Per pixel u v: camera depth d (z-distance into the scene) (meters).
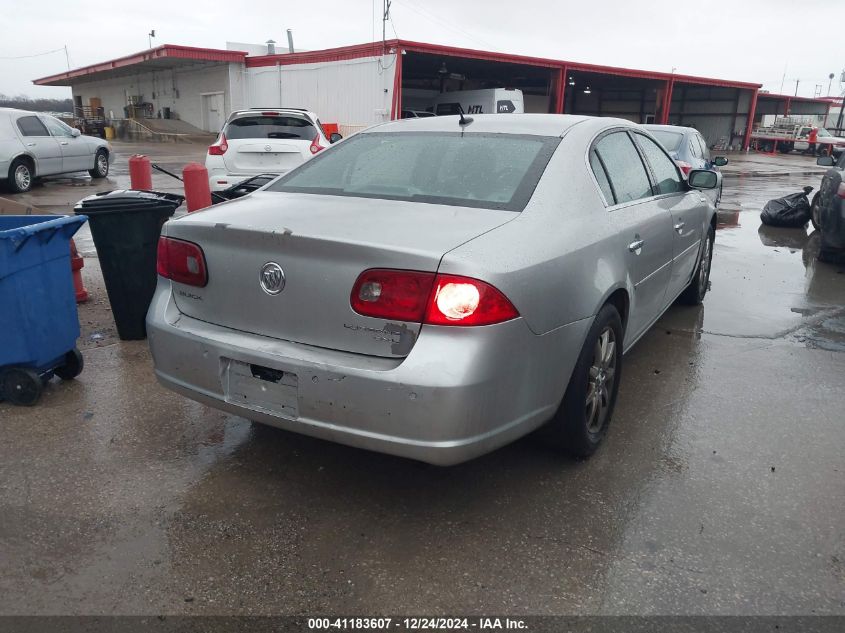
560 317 2.76
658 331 5.40
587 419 3.26
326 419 2.56
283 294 2.65
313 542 2.66
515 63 27.16
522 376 2.60
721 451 3.44
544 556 2.59
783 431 3.68
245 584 2.42
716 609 2.33
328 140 10.15
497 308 2.42
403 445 2.45
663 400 4.05
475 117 3.76
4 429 3.54
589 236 3.05
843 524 2.83
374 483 3.08
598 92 44.19
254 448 3.38
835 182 8.12
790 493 3.05
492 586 2.43
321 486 3.05
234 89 30.59
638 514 2.87
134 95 43.84
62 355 4.03
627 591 2.41
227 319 2.84
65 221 3.84
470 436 2.46
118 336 4.96
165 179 17.09
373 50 22.94
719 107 42.16
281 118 9.80
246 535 2.69
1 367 3.76
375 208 2.90
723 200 15.40
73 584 2.40
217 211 3.07
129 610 2.29
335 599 2.36
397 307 2.42
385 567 2.52
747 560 2.58
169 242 2.99
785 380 4.42
